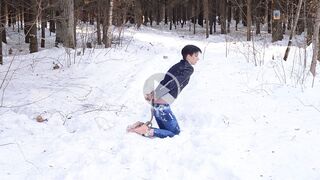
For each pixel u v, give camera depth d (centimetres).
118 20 2194
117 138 579
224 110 705
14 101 761
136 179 458
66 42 1430
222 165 489
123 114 697
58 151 528
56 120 653
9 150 522
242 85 870
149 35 2419
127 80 930
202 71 1010
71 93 830
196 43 2095
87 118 663
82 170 473
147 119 678
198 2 3441
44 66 1105
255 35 3033
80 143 557
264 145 551
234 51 1410
